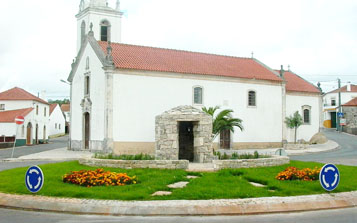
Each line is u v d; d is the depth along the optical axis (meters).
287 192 13.52
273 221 10.58
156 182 15.01
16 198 12.78
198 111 22.22
